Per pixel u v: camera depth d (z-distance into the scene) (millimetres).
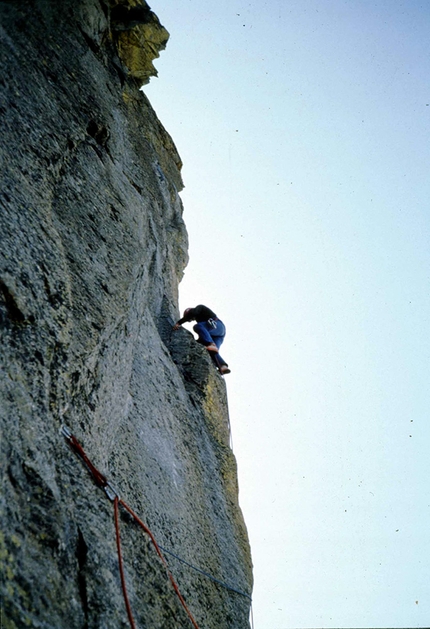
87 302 4848
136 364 6496
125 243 6035
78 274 4961
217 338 9484
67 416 4234
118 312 5172
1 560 3045
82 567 3580
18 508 3354
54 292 4445
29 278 4215
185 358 8273
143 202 7215
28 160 4969
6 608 2893
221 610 5527
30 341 4012
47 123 5488
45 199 5008
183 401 7375
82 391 4547
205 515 6297
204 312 9430
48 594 3207
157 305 8539
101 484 4203
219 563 6027
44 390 4004
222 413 8250
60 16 6727
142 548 4250
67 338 4352
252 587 6645
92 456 4391
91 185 6016
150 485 5379
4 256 4062
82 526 3779
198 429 7402
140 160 8773
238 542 6898
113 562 3820
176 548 5250
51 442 3926
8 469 3402
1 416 3512
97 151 6500
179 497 5855
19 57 5512
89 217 5676
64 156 5648
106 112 6910
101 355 4918
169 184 10055
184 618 4238
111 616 3504
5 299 3928
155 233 8188
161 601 4113
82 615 3357
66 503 3754
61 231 5078
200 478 6691
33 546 3305
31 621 2971
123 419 5539
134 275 5820
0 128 4734
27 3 6102
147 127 9789
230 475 7586
